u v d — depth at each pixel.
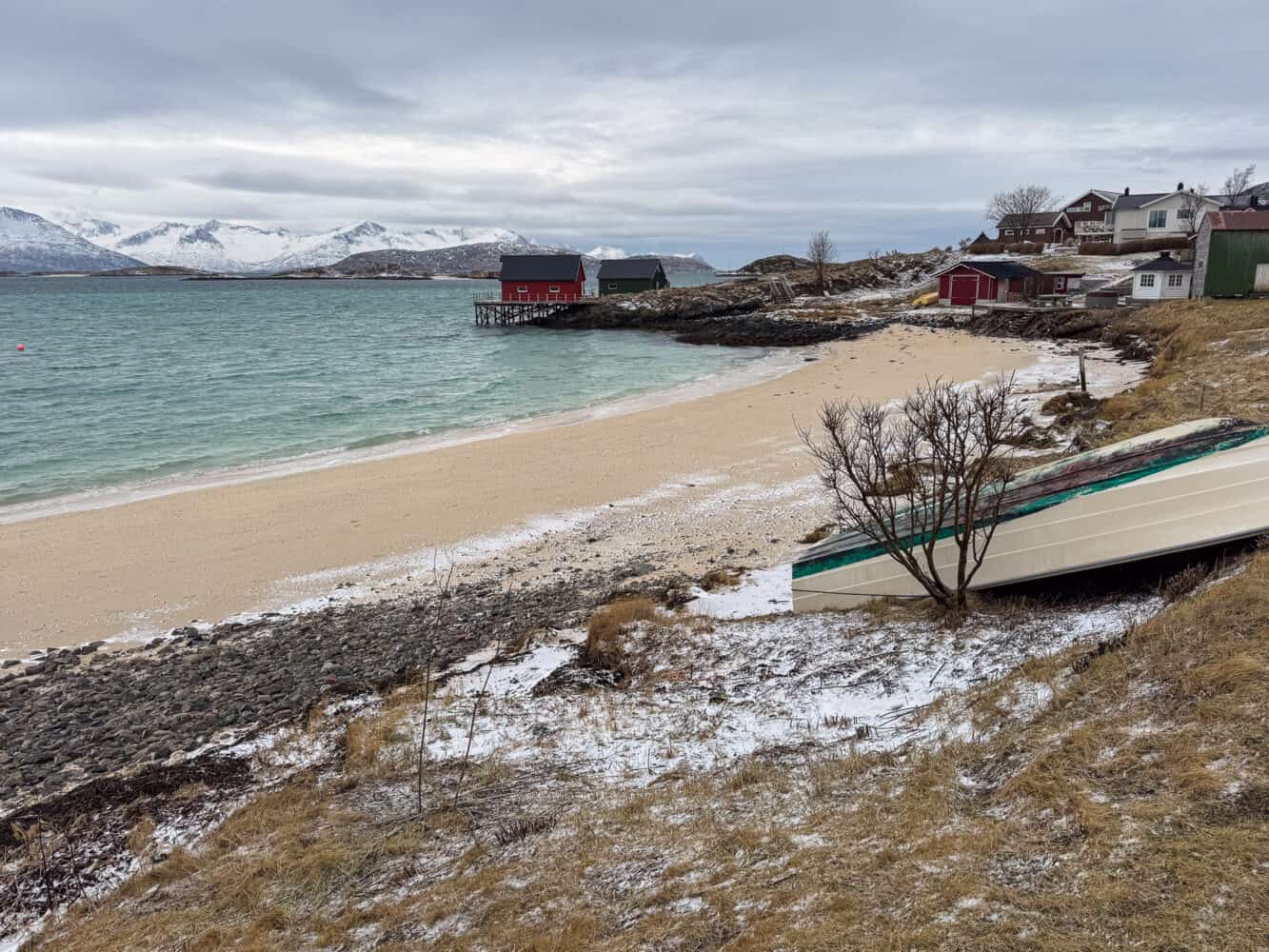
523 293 79.94
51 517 19.80
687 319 72.88
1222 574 8.48
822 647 10.33
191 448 26.88
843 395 32.62
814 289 82.06
